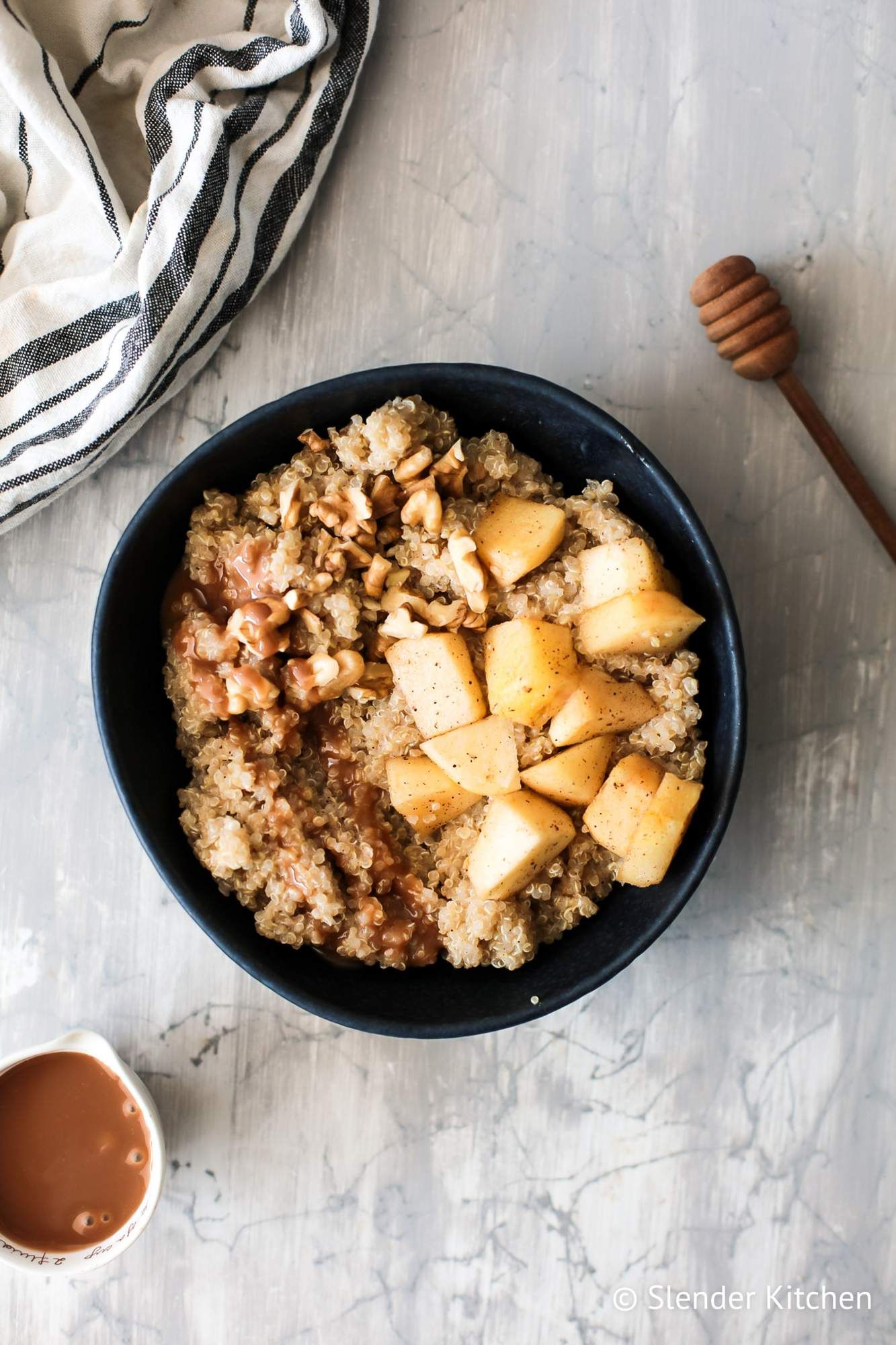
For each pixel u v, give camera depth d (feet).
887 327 1.90
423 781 1.75
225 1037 1.91
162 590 1.81
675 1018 1.91
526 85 1.89
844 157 1.90
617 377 1.90
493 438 1.77
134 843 1.91
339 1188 1.91
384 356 1.90
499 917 1.73
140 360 1.80
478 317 1.90
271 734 1.75
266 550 1.74
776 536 1.90
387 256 1.90
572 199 1.89
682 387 1.90
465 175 1.90
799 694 1.90
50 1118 1.82
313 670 1.73
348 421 1.78
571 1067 1.92
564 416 1.75
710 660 1.77
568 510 1.77
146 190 1.86
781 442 1.90
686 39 1.89
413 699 1.75
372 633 1.77
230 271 1.82
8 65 1.75
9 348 1.81
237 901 1.79
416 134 1.90
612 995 1.92
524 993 1.75
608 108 1.89
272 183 1.84
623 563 1.72
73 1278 1.92
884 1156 1.91
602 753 1.74
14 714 1.91
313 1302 1.91
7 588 1.91
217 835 1.74
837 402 1.90
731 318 1.83
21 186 1.83
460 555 1.72
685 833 1.75
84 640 1.91
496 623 1.77
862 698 1.90
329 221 1.90
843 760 1.90
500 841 1.72
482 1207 1.91
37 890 1.91
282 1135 1.91
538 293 1.90
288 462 1.80
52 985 1.91
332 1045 1.92
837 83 1.90
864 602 1.90
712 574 1.71
